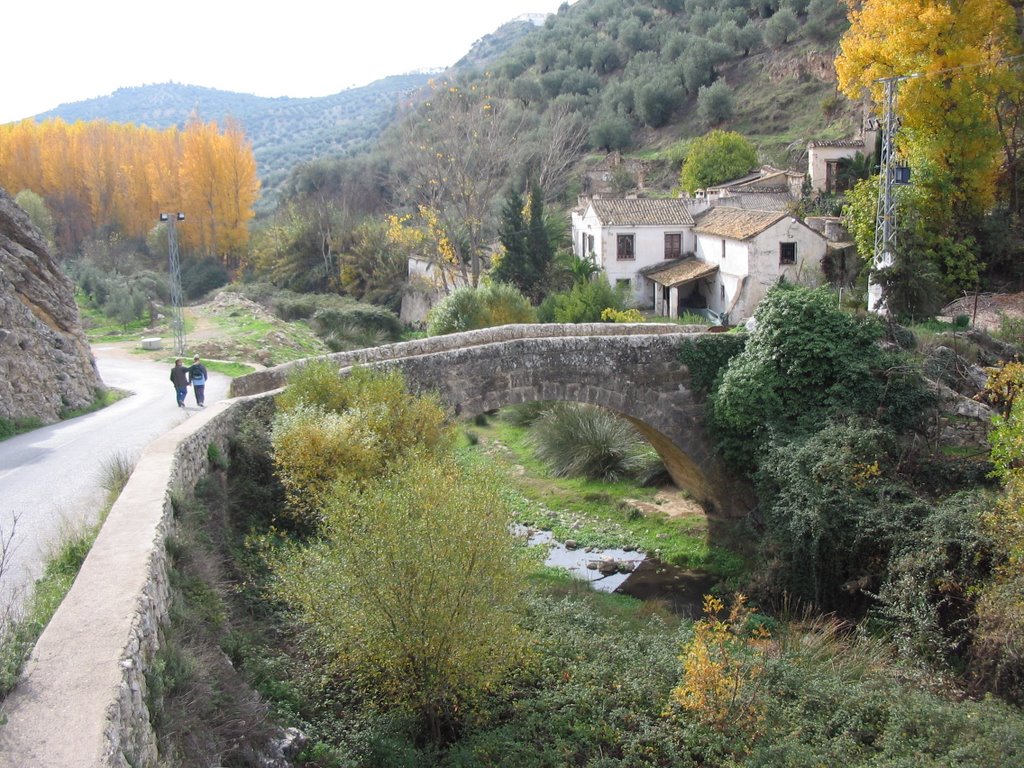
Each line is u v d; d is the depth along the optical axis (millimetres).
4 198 20781
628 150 68875
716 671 10766
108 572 7465
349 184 69438
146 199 61344
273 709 8781
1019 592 12148
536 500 22641
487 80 81500
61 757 4855
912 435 17453
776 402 18594
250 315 37562
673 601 17047
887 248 23391
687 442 20031
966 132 26844
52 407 17719
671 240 40750
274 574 10938
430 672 9211
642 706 10922
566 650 12156
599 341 19188
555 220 46938
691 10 83875
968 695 12148
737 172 52969
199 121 63438
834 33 65312
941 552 13758
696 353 19812
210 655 8156
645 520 21141
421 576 8852
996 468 14219
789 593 16484
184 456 11453
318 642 9797
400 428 13977
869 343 18609
